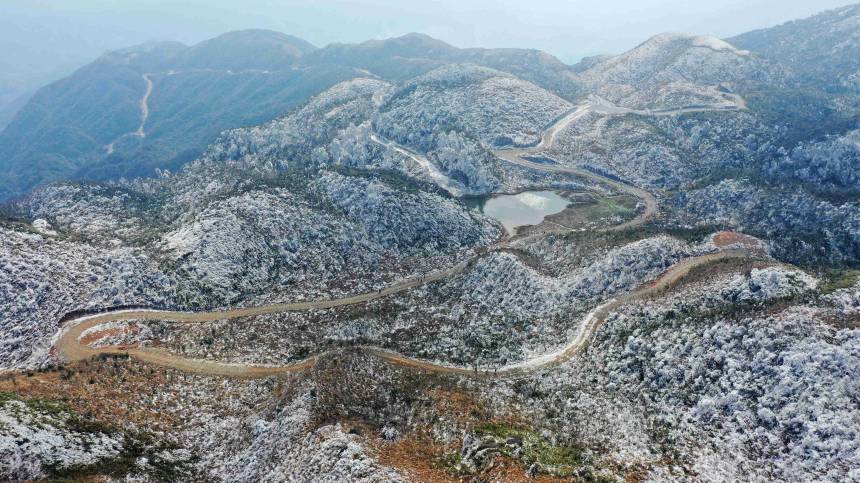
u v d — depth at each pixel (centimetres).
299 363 13250
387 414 10762
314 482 8688
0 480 7888
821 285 11188
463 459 8969
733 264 13675
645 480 8281
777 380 9431
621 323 12812
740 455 8650
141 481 9025
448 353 13525
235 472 9819
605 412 10212
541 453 8931
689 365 10562
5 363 13162
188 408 11631
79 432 9544
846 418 8356
